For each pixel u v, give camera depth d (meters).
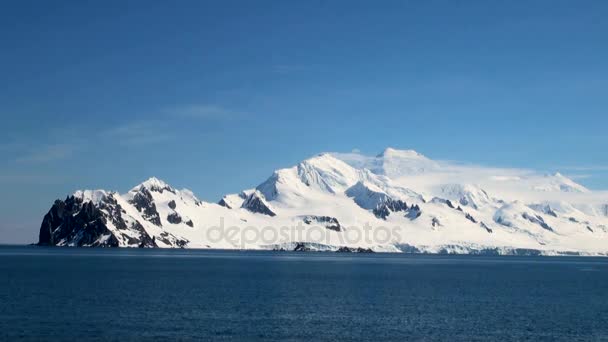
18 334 113.31
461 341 115.06
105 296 166.00
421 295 183.75
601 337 119.38
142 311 140.50
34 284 195.88
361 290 196.12
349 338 116.38
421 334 120.75
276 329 122.81
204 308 147.25
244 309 146.88
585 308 157.88
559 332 123.75
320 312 144.50
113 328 120.12
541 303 168.00
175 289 188.38
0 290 176.25
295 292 185.88
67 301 154.50
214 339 112.94
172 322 127.50
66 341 108.88
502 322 134.25
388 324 130.25
